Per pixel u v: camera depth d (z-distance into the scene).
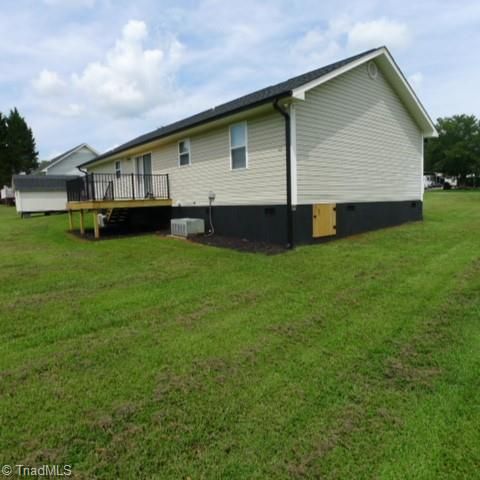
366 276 5.80
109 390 2.87
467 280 5.26
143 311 4.64
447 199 22.14
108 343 3.72
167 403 2.68
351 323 4.05
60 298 5.23
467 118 43.03
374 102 10.69
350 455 2.14
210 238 10.14
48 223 16.41
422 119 12.26
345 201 9.84
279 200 8.75
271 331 3.92
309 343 3.62
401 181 12.00
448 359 3.21
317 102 8.91
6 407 2.66
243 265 6.91
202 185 11.29
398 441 2.24
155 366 3.23
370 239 9.10
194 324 4.17
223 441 2.28
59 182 23.84
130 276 6.40
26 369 3.22
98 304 4.93
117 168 17.09
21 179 23.17
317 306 4.62
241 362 3.28
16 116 52.16
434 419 2.43
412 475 1.99
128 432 2.38
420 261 6.50
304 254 7.62
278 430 2.37
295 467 2.06
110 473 2.05
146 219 13.84
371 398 2.69
